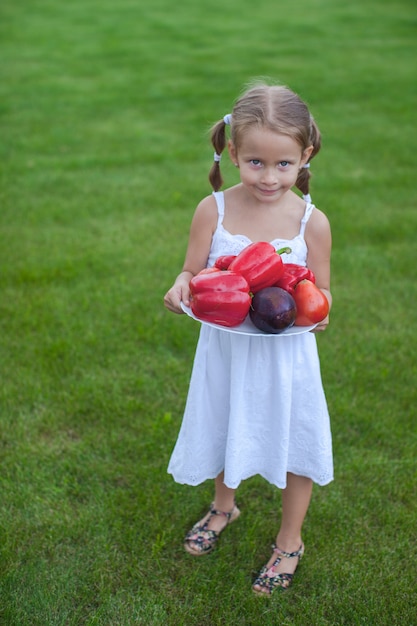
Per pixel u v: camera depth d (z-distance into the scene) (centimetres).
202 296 198
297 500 248
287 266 214
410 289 434
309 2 1570
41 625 231
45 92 864
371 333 390
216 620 235
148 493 285
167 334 386
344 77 945
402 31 1251
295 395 228
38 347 368
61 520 271
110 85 902
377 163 643
